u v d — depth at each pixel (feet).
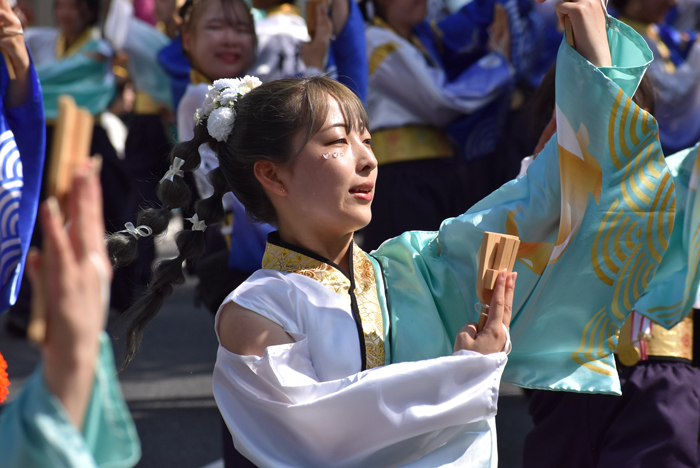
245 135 11.69
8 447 6.63
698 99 31.37
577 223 11.66
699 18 42.19
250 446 10.57
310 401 10.27
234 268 18.31
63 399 6.46
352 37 21.47
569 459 15.24
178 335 36.01
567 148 11.59
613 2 30.81
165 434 25.55
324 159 11.08
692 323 15.37
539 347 12.23
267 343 10.87
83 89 39.88
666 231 11.70
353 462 10.37
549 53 33.86
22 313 35.60
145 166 40.50
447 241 12.29
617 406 14.80
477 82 30.76
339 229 11.30
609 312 11.98
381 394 10.09
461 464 10.66
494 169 34.73
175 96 31.86
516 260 12.03
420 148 30.04
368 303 11.63
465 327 10.85
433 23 34.73
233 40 23.53
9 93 13.20
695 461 14.42
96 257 6.57
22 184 13.39
